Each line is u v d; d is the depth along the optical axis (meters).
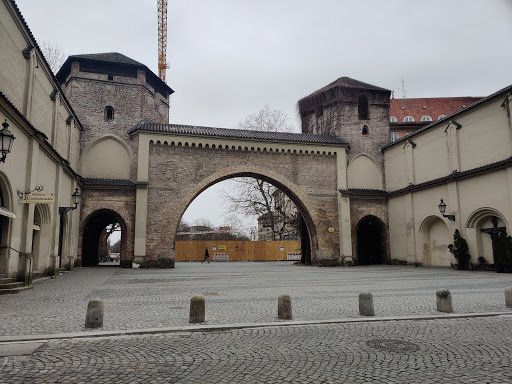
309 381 5.07
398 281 17.64
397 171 32.31
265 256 48.16
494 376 5.23
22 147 15.28
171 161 28.44
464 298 11.92
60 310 9.85
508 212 21.97
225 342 7.05
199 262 43.94
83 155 28.33
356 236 32.66
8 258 14.09
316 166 31.69
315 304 11.06
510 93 22.27
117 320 8.70
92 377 5.22
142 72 31.20
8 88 14.81
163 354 6.29
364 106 35.50
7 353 6.29
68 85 30.16
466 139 25.55
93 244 32.62
